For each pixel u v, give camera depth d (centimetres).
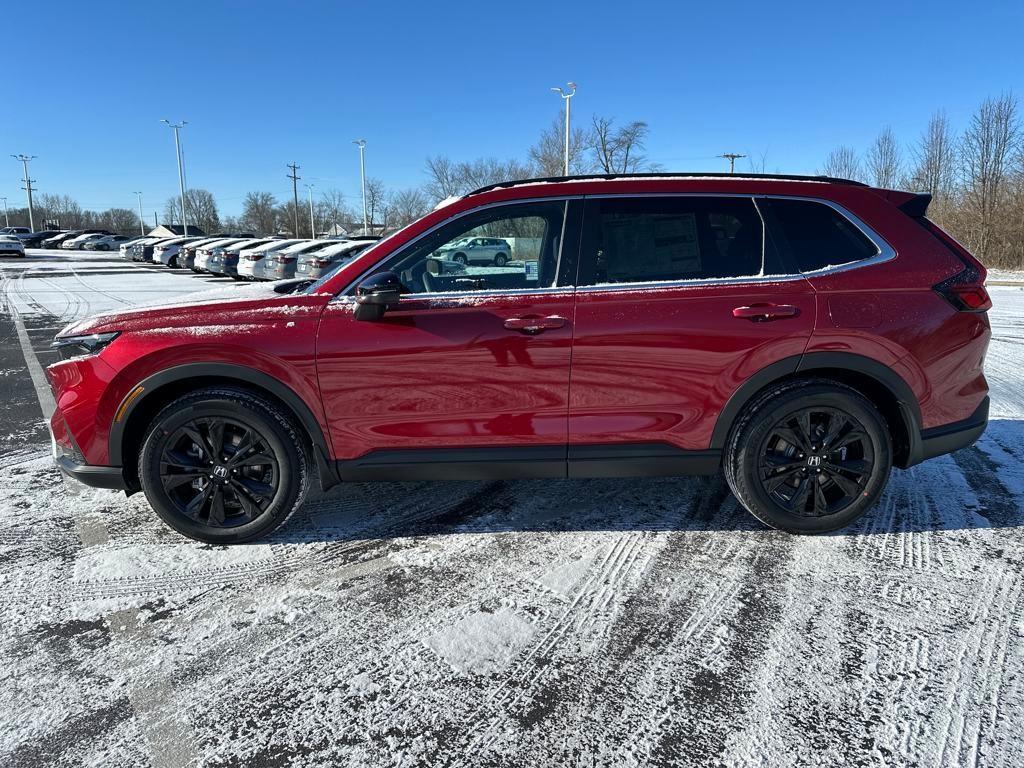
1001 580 284
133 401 300
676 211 312
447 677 228
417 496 380
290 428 309
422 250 310
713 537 327
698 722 206
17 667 234
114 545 324
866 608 265
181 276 2416
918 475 401
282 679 228
